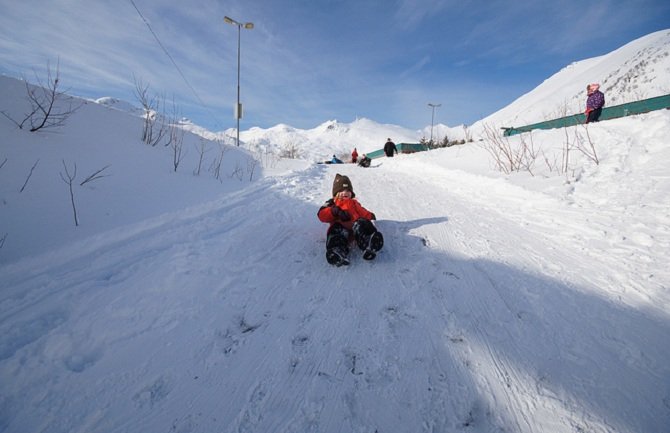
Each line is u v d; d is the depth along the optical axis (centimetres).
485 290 271
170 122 840
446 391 171
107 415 160
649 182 419
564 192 485
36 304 240
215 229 427
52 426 153
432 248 367
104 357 197
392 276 304
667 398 163
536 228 409
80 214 386
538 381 176
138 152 654
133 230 387
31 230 328
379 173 1105
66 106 655
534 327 221
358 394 171
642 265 285
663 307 232
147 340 212
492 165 796
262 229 441
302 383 179
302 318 239
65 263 301
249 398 170
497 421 154
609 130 595
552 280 280
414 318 237
